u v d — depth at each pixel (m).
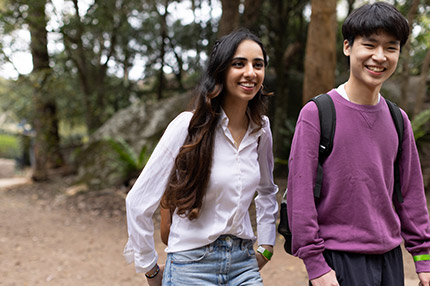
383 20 1.39
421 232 1.54
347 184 1.43
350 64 1.51
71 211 7.25
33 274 3.94
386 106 1.54
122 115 9.23
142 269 1.59
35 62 9.98
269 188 1.82
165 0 11.04
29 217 6.70
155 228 5.70
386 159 1.49
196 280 1.51
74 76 11.56
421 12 7.16
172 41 11.68
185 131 1.53
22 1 8.73
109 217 6.79
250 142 1.59
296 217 1.44
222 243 1.53
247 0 8.06
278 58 9.02
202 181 1.48
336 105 1.48
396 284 1.48
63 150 11.69
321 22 5.30
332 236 1.45
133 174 8.34
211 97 1.50
